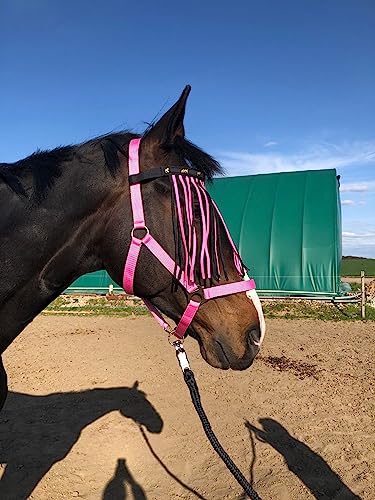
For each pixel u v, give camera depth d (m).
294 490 3.90
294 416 5.50
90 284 16.39
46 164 2.00
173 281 1.93
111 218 1.95
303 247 14.88
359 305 14.10
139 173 1.93
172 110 1.94
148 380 6.83
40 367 7.53
